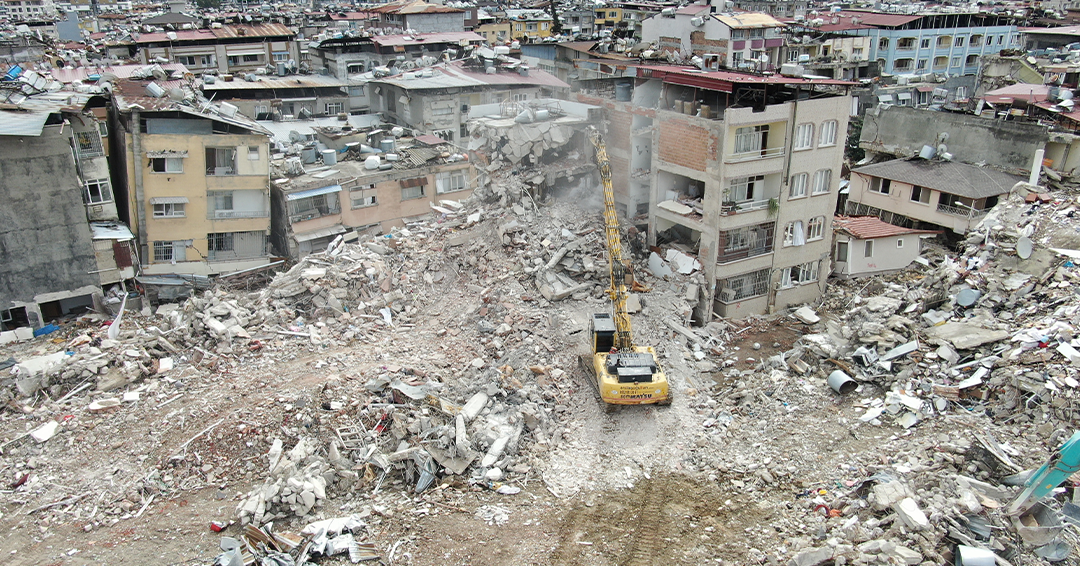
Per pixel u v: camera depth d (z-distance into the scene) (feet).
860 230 160.66
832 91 139.74
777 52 281.54
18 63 231.30
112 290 161.58
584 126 154.10
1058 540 71.56
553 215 146.61
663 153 141.79
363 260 138.41
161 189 164.55
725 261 136.36
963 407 96.63
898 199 181.98
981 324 110.01
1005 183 171.22
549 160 155.12
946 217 170.19
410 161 192.44
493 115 169.78
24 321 153.58
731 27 265.54
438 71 250.16
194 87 192.03
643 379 99.50
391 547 78.79
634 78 147.23
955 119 195.21
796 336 135.85
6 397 105.81
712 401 108.58
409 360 113.80
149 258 168.76
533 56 289.74
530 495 88.17
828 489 85.20
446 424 96.32
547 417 101.55
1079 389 90.43
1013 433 89.45
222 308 126.11
